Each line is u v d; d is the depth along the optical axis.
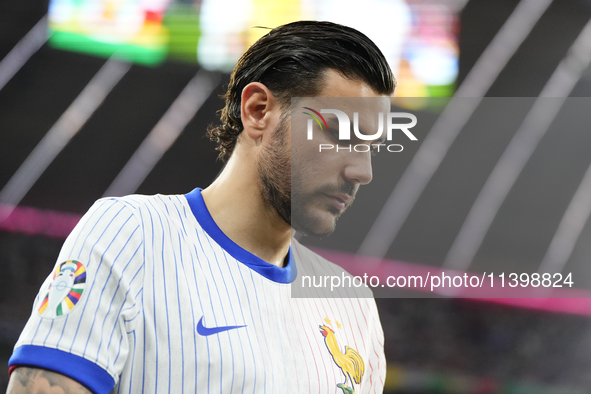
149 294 1.49
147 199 1.73
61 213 14.27
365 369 1.92
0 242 13.65
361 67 1.73
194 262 1.61
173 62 14.71
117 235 1.52
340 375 1.77
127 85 14.88
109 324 1.41
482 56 15.92
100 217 1.56
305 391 1.64
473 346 14.53
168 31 14.49
